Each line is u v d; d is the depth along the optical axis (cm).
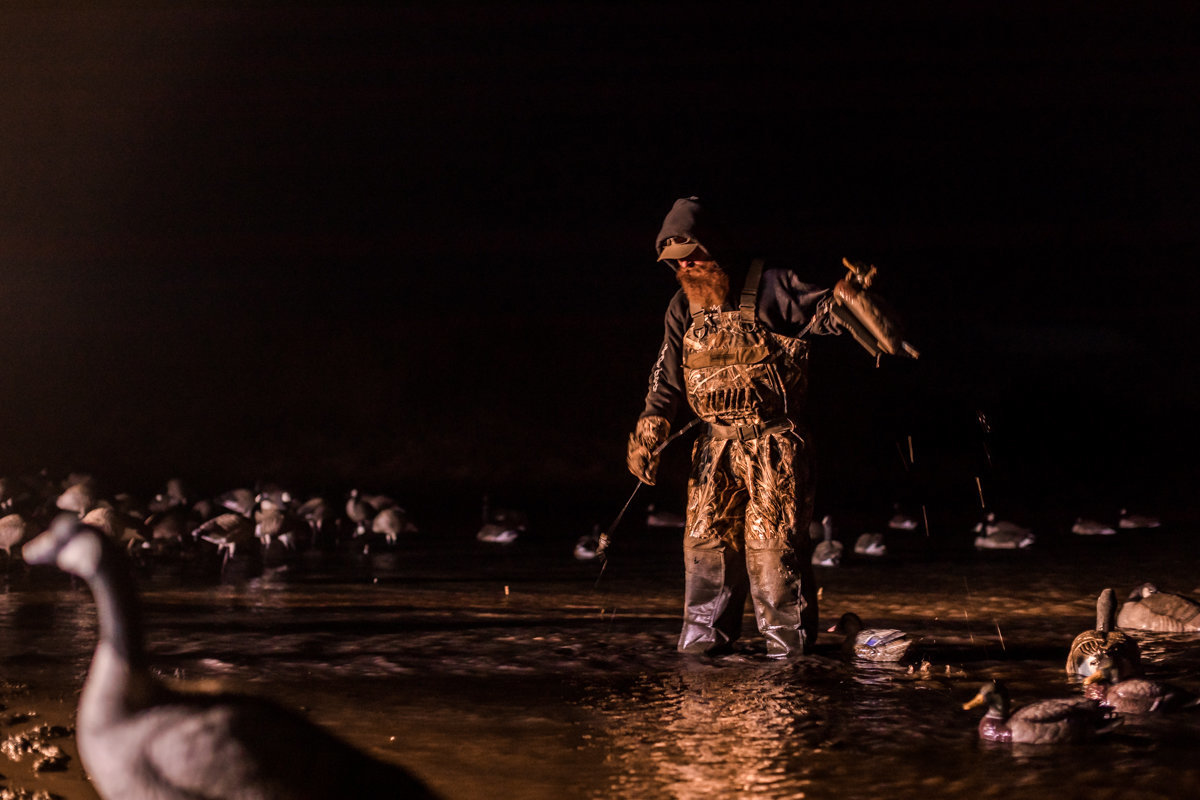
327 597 1359
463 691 827
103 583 410
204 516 1998
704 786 605
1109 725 684
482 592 1416
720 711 764
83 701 409
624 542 2103
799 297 939
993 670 897
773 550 941
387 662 936
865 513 2612
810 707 773
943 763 642
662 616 1208
